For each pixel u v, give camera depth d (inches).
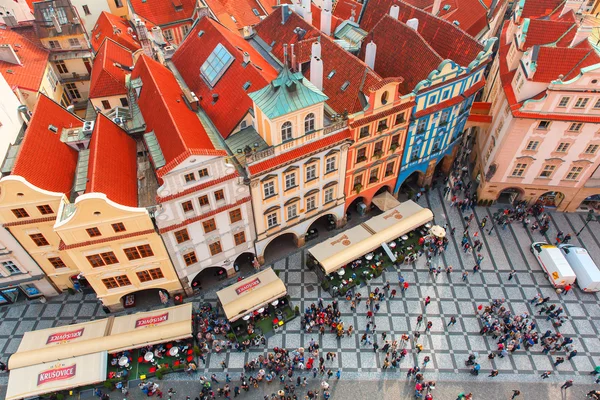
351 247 1898.4
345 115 1712.6
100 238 1498.5
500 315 1788.9
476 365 1605.6
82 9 3038.9
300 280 1936.5
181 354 1668.3
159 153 1657.2
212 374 1626.5
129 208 1444.4
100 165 1529.3
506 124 1988.2
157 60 2290.8
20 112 1754.4
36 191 1481.3
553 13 2327.8
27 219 1557.6
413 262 2004.2
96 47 2632.9
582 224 2194.9
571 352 1662.2
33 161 1544.0
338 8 2925.7
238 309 1678.2
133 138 1867.6
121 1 3100.4
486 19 2815.0
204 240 1690.5
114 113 1939.0
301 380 1600.6
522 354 1688.0
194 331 1733.5
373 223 2020.2
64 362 1537.9
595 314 1820.9
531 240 2114.9
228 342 1695.4
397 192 2271.2
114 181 1546.5
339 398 1561.3
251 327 1724.9
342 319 1792.6
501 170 2103.8
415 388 1576.0
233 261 1871.3
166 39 3024.1
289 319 1785.2
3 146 1582.2
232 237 1764.3
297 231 1984.5
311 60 1787.6
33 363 1531.7
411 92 1847.9
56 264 1764.3
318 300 1846.7
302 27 2218.3
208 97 1942.7
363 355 1681.8
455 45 2039.9
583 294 1893.5
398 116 1865.2
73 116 1900.8
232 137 1768.0
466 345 1713.8
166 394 1583.4
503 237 2124.8
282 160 1631.4
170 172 1406.3
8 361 1534.2
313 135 1668.3
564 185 2129.7
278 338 1732.3
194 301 1856.5
